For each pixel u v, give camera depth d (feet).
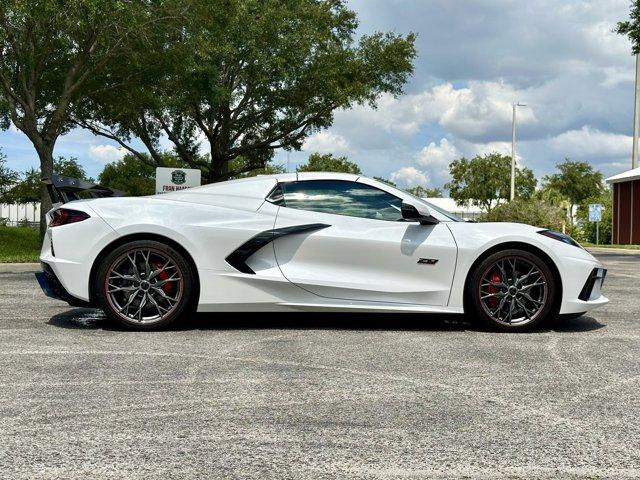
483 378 11.90
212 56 73.36
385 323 18.31
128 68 59.11
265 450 8.08
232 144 97.35
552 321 19.03
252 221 17.20
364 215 17.61
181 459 7.75
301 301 17.11
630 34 66.39
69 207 16.98
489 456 7.94
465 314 17.40
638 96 102.12
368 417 9.49
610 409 10.00
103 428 8.88
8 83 56.24
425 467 7.57
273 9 79.71
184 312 16.93
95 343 14.99
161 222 16.79
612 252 73.56
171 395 10.56
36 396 10.42
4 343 14.90
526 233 17.31
